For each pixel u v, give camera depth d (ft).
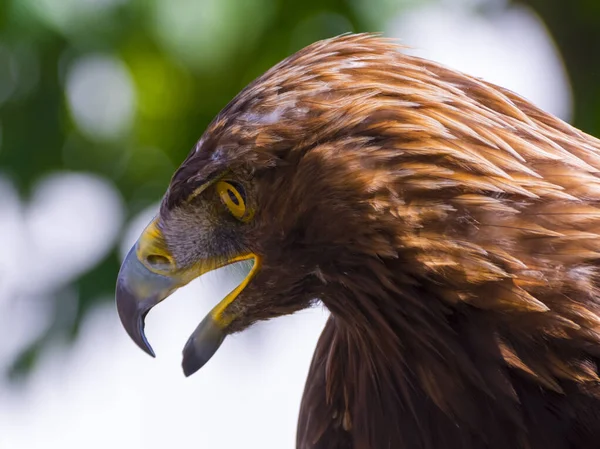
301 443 24.86
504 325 20.42
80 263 40.70
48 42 38.60
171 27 35.60
